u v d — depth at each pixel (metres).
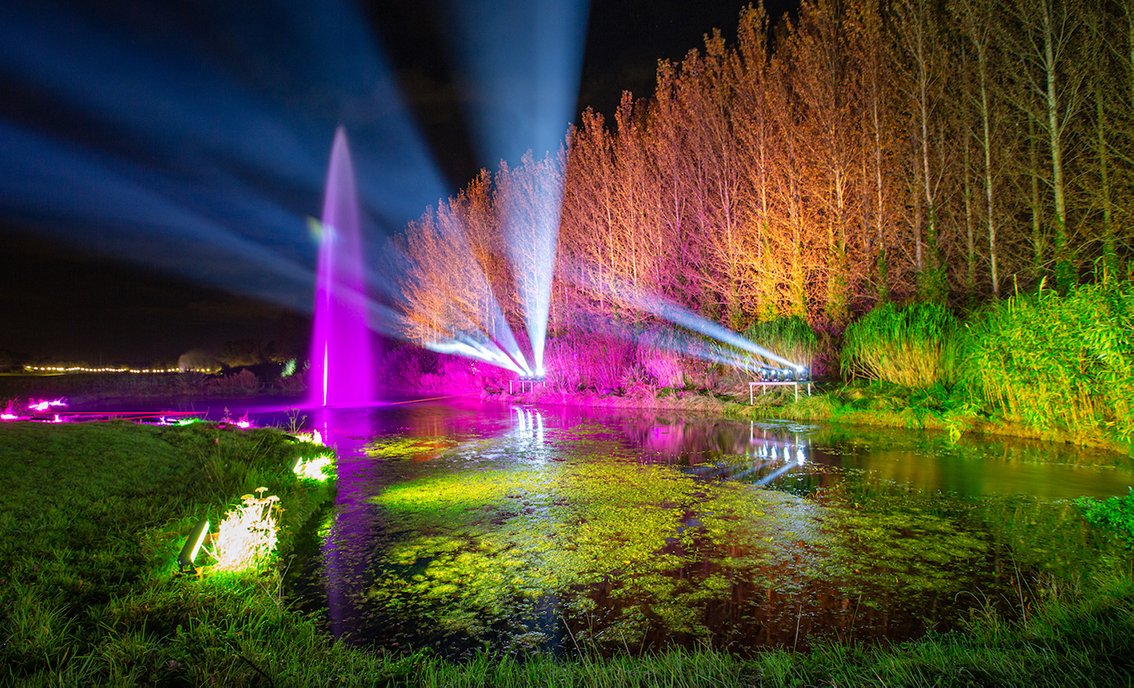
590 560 5.07
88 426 8.00
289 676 3.07
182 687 2.96
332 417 17.97
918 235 17.47
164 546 4.68
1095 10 14.38
